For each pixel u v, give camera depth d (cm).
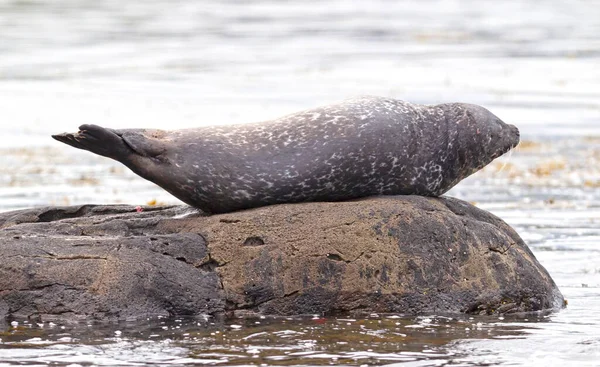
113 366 2812
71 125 9025
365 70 13088
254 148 3581
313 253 3450
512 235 3806
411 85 11600
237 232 3481
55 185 6438
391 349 2995
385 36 17450
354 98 3738
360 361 2862
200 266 3444
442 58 14388
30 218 3788
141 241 3428
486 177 6881
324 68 13338
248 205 3625
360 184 3628
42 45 15850
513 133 3828
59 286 3325
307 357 2900
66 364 2830
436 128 3728
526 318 3438
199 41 16638
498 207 5784
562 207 5775
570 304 3675
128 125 8825
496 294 3522
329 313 3431
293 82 11975
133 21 19888
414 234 3516
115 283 3338
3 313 3306
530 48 15562
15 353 2934
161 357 2897
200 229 3522
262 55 14888
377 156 3581
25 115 9600
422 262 3491
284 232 3475
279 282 3428
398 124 3622
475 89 11256
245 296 3412
